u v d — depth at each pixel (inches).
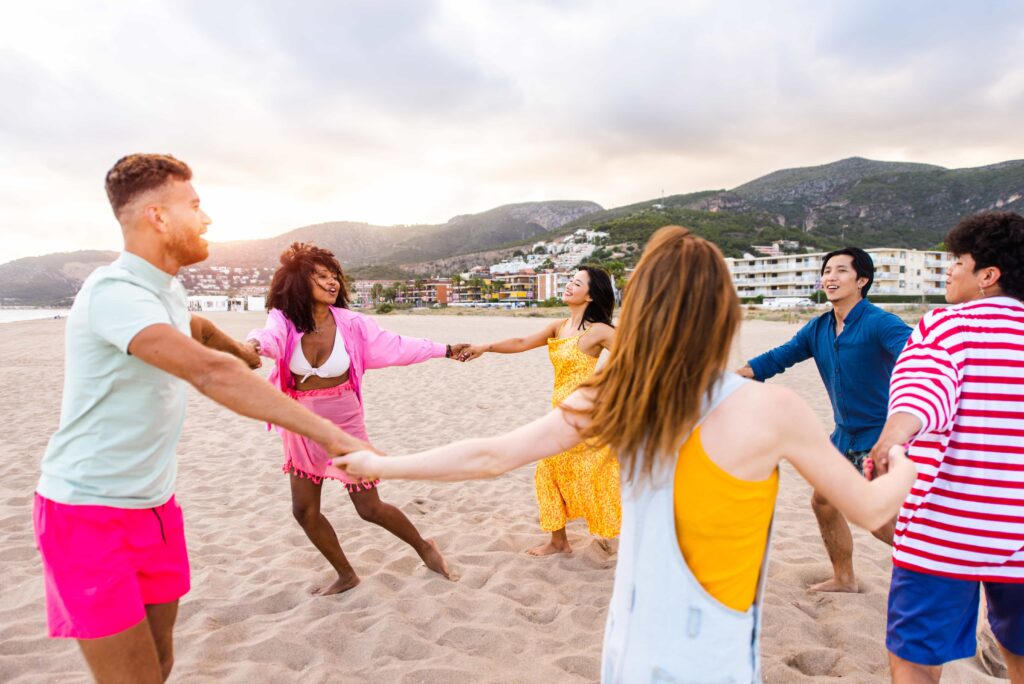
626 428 48.6
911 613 73.9
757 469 46.6
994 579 70.7
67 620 64.9
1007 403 68.6
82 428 65.2
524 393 406.6
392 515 136.1
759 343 828.6
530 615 123.3
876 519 48.5
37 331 1136.8
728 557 47.3
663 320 47.3
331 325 125.6
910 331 109.8
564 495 147.3
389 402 375.6
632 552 49.7
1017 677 75.2
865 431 120.7
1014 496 68.9
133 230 66.6
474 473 54.5
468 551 156.3
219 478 219.1
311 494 125.0
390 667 103.3
